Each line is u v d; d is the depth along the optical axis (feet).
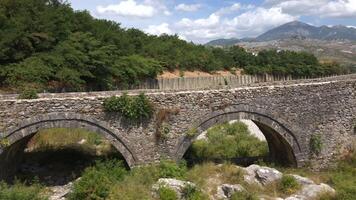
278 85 89.51
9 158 78.18
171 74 172.35
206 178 77.87
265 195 75.05
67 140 106.01
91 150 100.48
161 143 78.18
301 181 79.97
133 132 76.38
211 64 197.16
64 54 115.24
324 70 231.09
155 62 153.38
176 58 182.60
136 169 75.41
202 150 103.91
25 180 79.36
